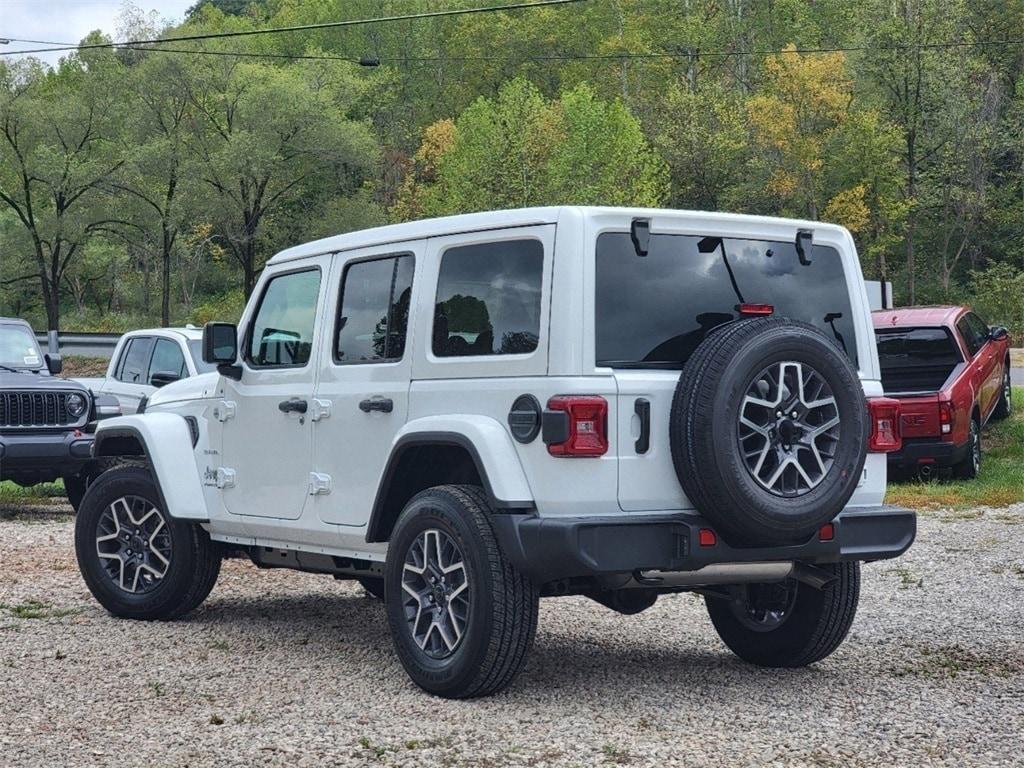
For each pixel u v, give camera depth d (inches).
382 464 249.9
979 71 3029.0
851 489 224.7
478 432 223.5
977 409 649.0
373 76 3814.0
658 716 218.5
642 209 226.1
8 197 2522.1
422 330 244.4
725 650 281.7
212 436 301.9
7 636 293.7
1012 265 3137.3
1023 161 3061.0
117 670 257.4
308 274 279.6
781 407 218.1
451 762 189.9
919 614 322.3
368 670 256.7
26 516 554.3
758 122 2906.0
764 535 217.5
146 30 2464.3
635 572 219.3
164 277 2571.4
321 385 268.2
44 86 2485.2
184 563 307.1
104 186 2404.0
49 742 201.9
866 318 251.6
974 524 497.0
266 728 209.9
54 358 583.5
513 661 223.1
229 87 2444.6
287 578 383.6
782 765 188.4
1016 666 262.2
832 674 255.4
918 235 3211.1
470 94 4237.2
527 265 226.8
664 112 3385.8
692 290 229.8
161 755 193.9
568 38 4237.2
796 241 244.2
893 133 2834.6
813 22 3991.1
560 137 2849.4
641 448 218.7
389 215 3277.6
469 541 223.1
